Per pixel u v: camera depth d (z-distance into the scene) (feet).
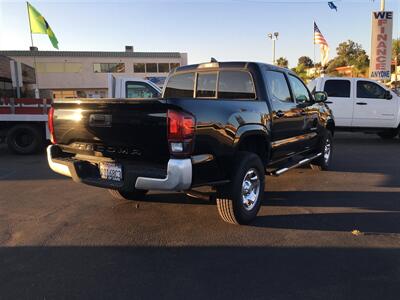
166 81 22.02
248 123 15.67
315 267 12.20
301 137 21.94
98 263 12.60
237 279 11.51
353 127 42.83
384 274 11.71
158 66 167.94
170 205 18.69
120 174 13.92
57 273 11.92
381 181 23.48
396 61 149.28
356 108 42.27
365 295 10.56
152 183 12.94
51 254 13.29
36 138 34.73
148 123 12.93
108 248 13.78
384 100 42.27
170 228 15.69
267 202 19.12
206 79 20.03
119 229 15.62
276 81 19.19
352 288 10.93
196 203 18.94
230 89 18.97
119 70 165.48
